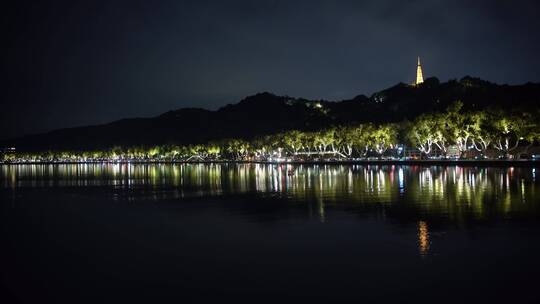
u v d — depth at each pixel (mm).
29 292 22312
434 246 27828
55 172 176125
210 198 62469
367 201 50594
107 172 165250
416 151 184500
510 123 116312
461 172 94062
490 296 19578
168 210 50969
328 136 195375
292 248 29141
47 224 43406
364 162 159250
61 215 49812
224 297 20766
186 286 22484
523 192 52281
